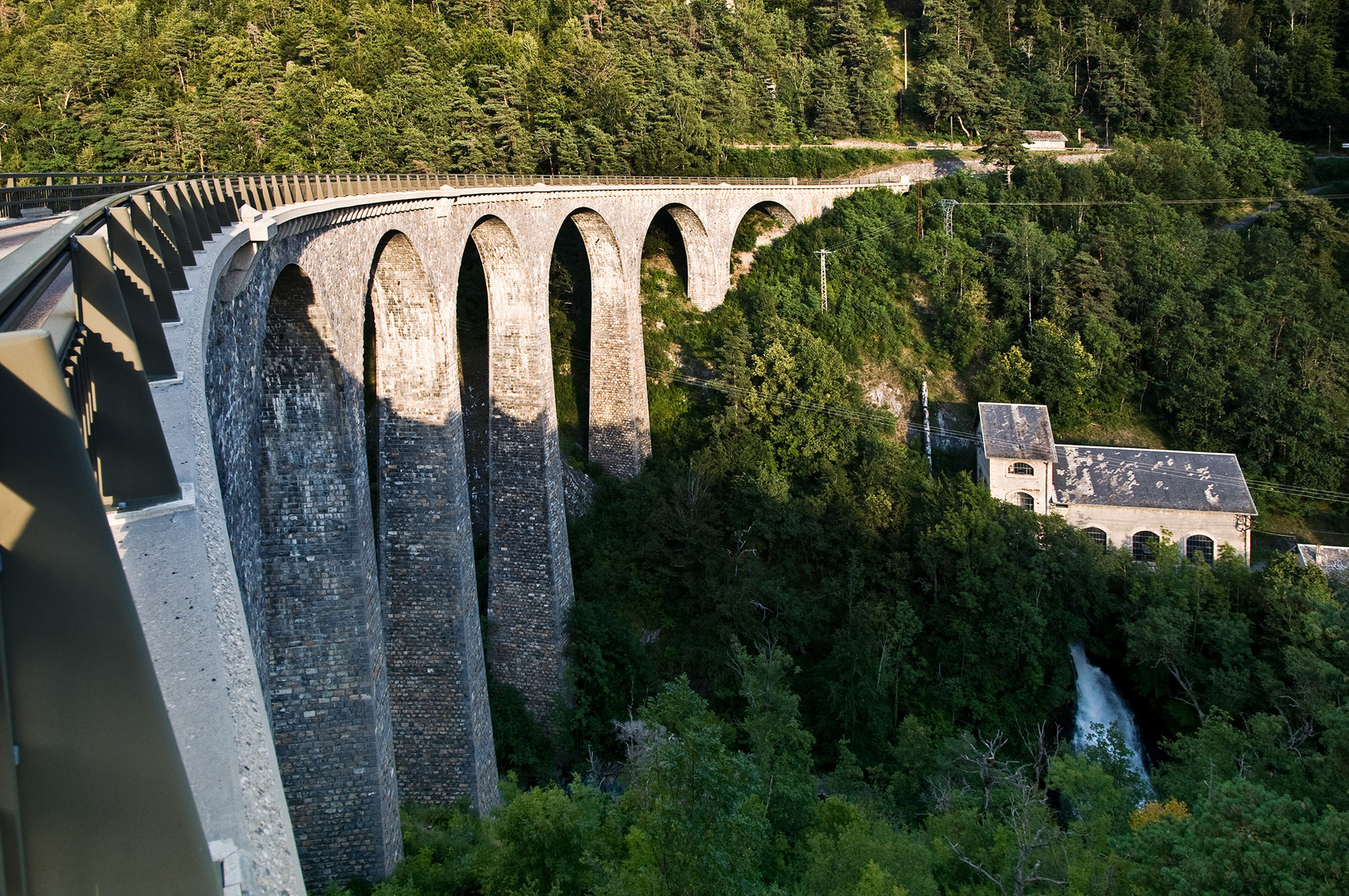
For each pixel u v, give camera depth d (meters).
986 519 39.88
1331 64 80.25
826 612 38.81
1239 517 42.09
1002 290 55.56
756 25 86.00
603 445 45.59
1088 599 39.31
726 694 35.41
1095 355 51.75
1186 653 36.72
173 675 4.79
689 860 15.75
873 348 53.44
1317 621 33.91
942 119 85.06
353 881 20.70
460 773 27.22
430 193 26.02
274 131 52.84
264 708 4.97
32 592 3.86
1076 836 24.52
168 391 8.41
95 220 8.12
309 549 20.62
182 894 3.99
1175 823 19.48
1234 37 87.25
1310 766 25.64
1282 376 50.44
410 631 27.38
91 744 3.93
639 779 19.34
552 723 33.91
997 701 37.22
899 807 30.89
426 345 26.70
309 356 20.25
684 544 40.62
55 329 5.59
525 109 55.97
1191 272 55.19
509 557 34.56
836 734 35.31
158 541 6.09
